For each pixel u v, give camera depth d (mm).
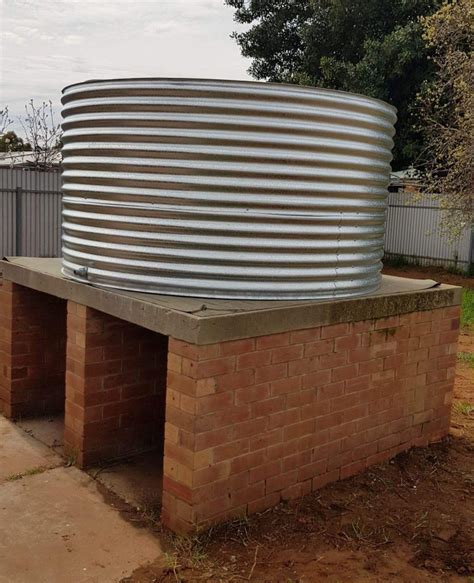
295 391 3848
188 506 3436
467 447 5070
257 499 3758
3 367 5352
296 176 3719
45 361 5422
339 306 4004
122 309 3822
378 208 4328
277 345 3686
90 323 4250
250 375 3572
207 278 3758
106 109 3838
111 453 4523
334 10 19500
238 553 3402
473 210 15219
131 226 3838
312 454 4047
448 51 14734
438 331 4875
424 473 4555
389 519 3873
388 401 4547
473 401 6371
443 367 5000
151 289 3863
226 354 3428
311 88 3678
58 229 16297
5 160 23344
